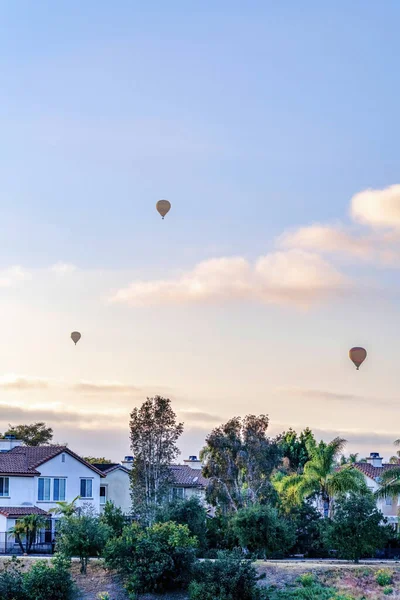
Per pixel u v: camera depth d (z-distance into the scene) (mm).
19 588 59469
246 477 88062
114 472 96188
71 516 67000
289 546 73750
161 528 63562
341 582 61812
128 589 61031
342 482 86562
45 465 85938
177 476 100188
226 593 58406
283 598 59375
